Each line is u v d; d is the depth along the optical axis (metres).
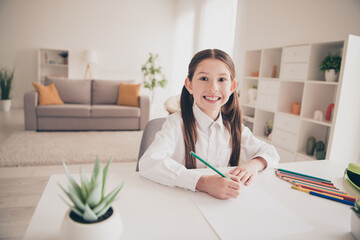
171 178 0.72
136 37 6.22
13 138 3.18
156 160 0.78
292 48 2.30
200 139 0.96
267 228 0.55
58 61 5.95
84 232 0.42
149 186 0.72
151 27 6.27
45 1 5.62
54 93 3.87
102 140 3.34
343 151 1.99
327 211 0.64
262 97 2.71
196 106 0.95
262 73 2.74
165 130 0.94
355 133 2.01
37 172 2.26
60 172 2.29
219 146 0.98
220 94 0.82
